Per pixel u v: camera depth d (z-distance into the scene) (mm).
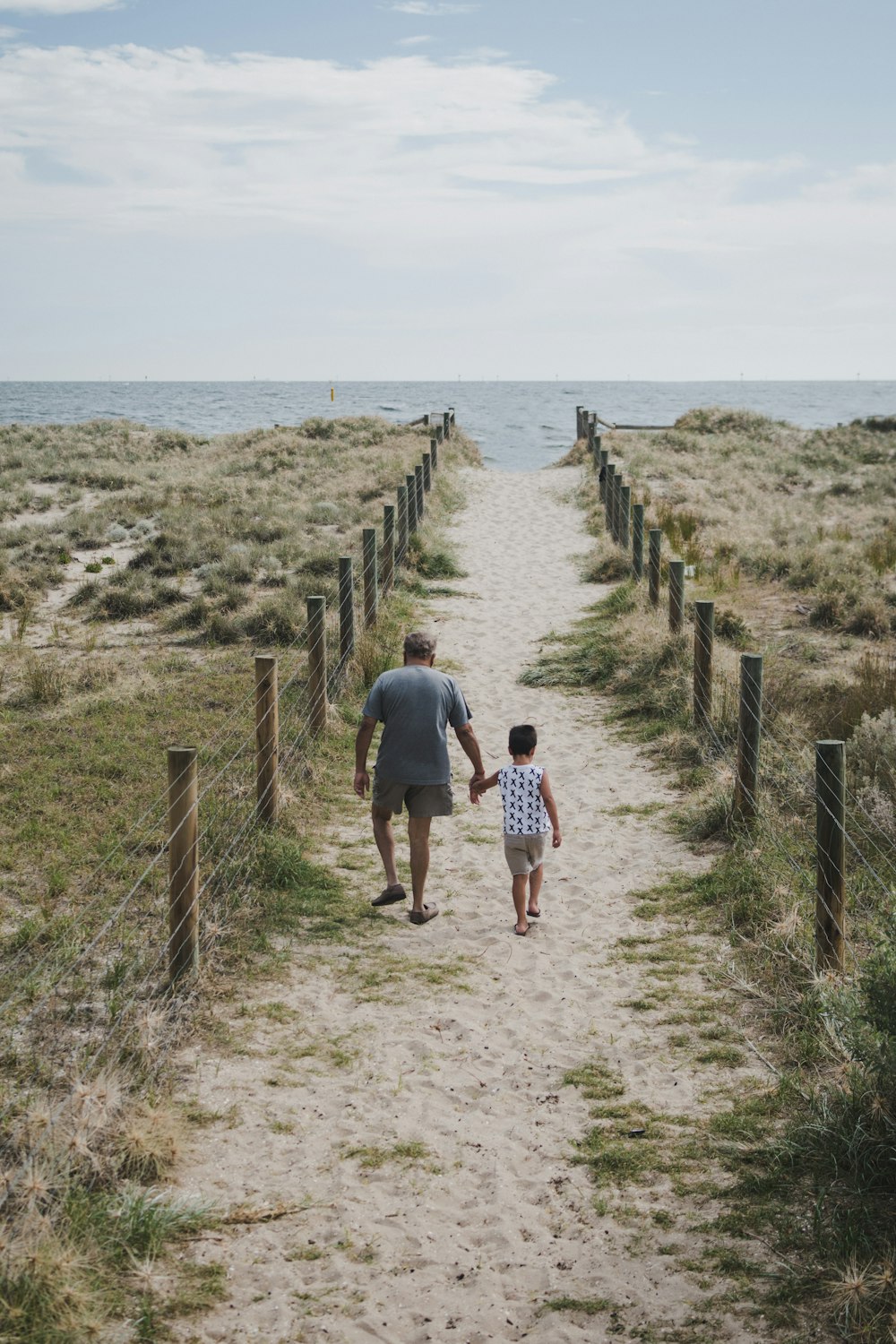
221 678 11688
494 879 7527
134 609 14859
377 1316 3414
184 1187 4105
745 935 6391
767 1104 4605
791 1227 3758
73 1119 4145
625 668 12305
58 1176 3820
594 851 7980
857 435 40875
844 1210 3797
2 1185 3721
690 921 6727
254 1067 5039
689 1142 4387
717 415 42281
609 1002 5746
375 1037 5379
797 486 29953
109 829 7711
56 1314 3238
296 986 5898
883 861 7008
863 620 14039
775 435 39969
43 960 5680
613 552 18281
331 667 11875
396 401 139625
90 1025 5219
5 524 21328
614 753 10227
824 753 5480
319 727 10086
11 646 13008
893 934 5066
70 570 17453
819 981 5160
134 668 12109
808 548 18641
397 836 8336
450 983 5984
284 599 14430
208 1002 5570
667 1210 3951
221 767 9000
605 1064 5109
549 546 20406
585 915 6922
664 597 15336
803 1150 4164
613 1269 3637
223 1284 3557
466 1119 4652
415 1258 3723
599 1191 4098
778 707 10336
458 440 36594
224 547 17953
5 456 31234
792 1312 3342
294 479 26828
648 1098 4785
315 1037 5363
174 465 31312
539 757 10148
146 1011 5191
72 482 27047
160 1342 3244
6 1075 4730
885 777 8250
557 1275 3623
